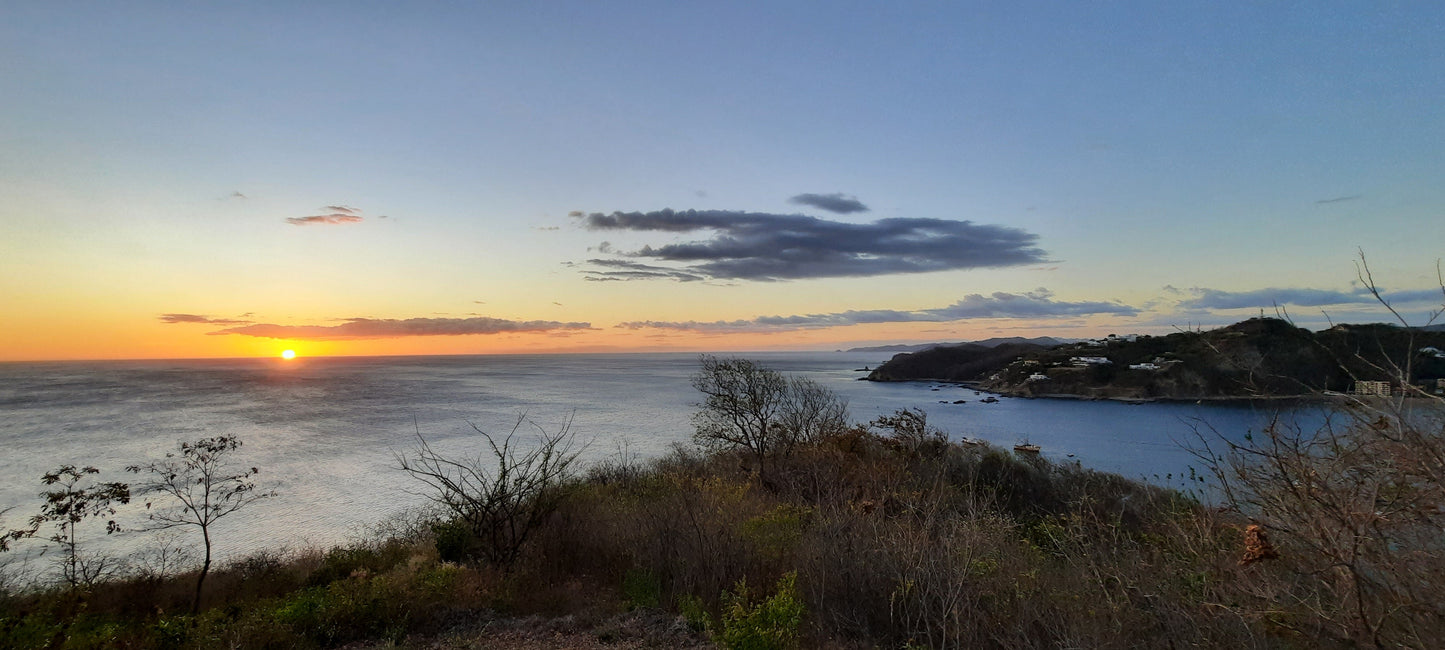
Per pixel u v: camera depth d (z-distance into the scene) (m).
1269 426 3.33
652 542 7.81
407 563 9.42
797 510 8.63
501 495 9.27
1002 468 13.36
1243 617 3.48
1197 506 4.51
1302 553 3.42
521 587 7.65
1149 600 4.12
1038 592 4.94
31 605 8.30
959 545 5.60
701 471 15.09
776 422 16.05
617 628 6.34
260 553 14.59
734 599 6.03
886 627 5.46
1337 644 3.30
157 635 6.62
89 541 19.70
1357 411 3.13
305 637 6.40
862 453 13.69
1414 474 2.89
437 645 6.21
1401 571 3.02
